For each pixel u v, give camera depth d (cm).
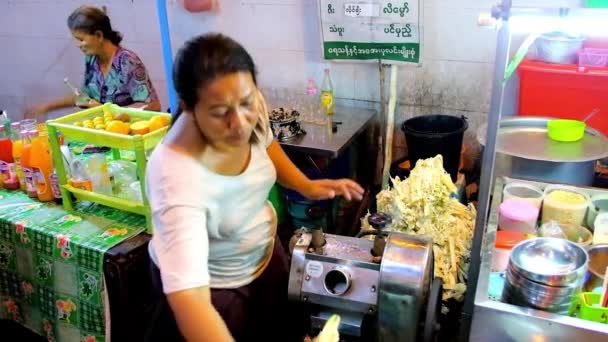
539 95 220
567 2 227
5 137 208
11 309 201
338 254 136
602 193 165
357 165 280
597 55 208
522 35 218
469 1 243
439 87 266
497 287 137
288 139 237
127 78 280
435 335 140
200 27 311
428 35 257
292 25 286
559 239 133
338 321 118
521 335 123
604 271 139
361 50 268
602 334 114
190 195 113
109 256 164
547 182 176
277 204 248
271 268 155
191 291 105
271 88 305
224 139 110
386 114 279
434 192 187
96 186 188
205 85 102
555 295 120
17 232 185
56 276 180
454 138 227
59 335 188
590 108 213
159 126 181
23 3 362
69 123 189
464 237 189
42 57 377
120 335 175
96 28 271
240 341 149
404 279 124
